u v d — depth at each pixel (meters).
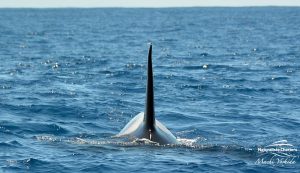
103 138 55.22
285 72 115.69
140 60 144.25
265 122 65.56
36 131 59.66
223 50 181.75
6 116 67.00
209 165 46.03
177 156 48.25
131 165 45.75
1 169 44.97
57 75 108.50
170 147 50.62
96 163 46.28
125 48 191.25
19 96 81.44
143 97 83.44
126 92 88.12
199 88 92.31
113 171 44.47
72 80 101.25
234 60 144.25
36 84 94.81
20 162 46.78
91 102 77.25
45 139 55.25
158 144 50.81
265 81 101.25
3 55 156.38
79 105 74.50
